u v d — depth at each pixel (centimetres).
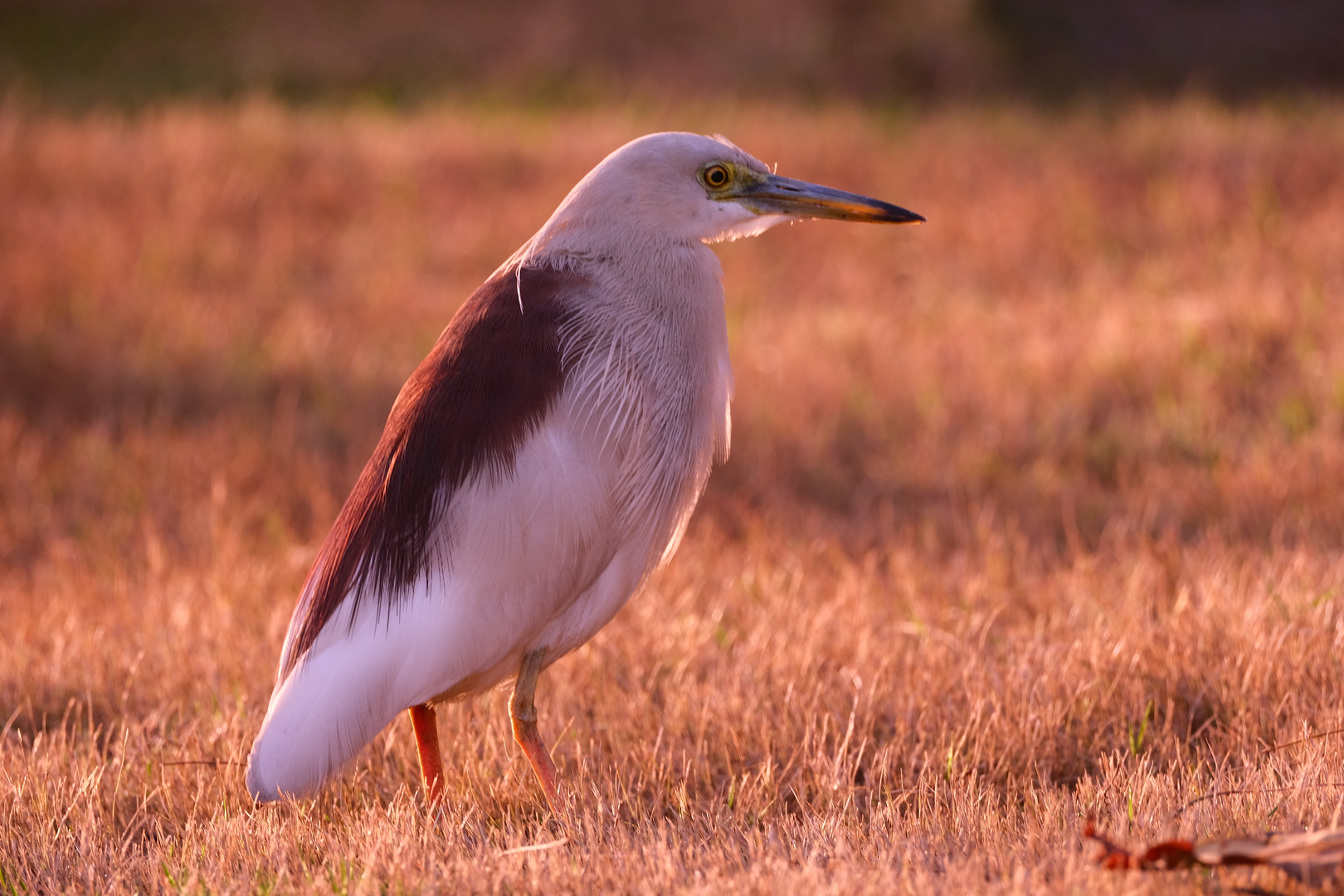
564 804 623
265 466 1293
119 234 2016
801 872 507
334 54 3356
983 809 598
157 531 1137
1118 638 781
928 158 2370
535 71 3259
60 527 1175
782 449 1298
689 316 690
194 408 1480
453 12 3572
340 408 1468
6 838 601
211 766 691
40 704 790
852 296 1839
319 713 585
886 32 3341
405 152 2439
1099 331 1507
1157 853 462
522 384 627
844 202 710
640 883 509
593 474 637
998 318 1641
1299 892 462
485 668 627
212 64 3294
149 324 1702
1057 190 2136
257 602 955
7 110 2611
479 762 699
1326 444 1162
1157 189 2069
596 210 688
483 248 2088
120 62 3288
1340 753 620
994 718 687
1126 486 1150
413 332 1744
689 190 693
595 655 824
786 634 817
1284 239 1786
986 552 986
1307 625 773
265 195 2238
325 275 2000
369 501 623
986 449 1261
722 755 700
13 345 1587
